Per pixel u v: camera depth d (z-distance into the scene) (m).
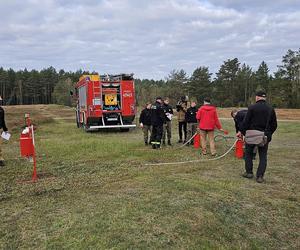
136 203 5.64
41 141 13.67
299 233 5.02
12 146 12.82
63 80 99.44
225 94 73.94
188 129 12.60
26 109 50.00
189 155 10.41
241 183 7.10
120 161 9.41
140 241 4.38
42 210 5.39
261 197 6.21
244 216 5.39
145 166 8.76
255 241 4.72
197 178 7.42
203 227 4.87
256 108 7.25
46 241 4.38
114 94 17.70
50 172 8.09
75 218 5.03
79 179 7.36
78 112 20.53
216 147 12.17
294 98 61.44
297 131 17.22
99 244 4.28
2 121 9.01
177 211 5.31
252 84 74.94
